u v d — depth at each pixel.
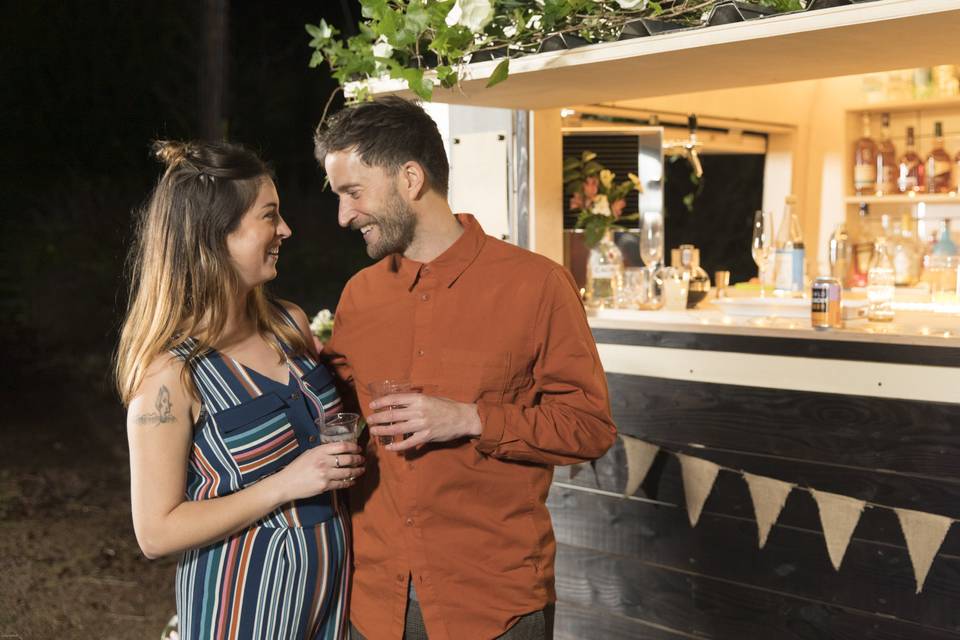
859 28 2.06
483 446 2.01
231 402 1.96
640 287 3.48
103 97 9.91
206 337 1.95
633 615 3.10
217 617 1.96
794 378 2.75
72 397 8.26
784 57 2.38
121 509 5.82
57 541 5.29
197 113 10.28
